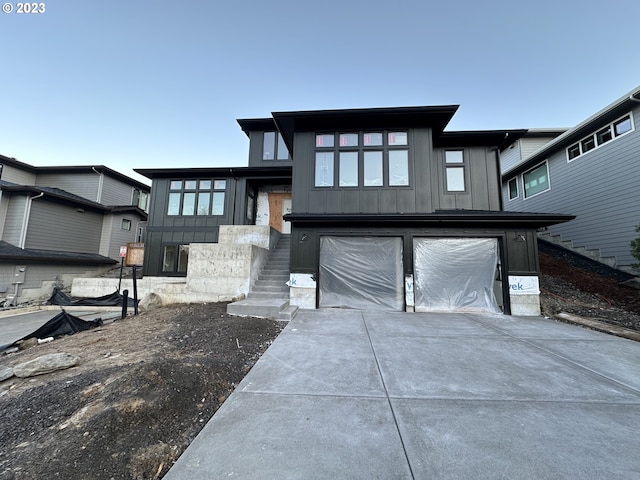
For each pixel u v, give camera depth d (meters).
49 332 4.63
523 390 2.66
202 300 7.28
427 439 1.89
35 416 2.07
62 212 12.93
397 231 6.94
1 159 13.57
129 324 5.17
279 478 1.52
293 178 7.66
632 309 6.23
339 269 7.10
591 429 2.03
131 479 1.54
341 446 1.81
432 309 6.71
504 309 6.49
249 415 2.20
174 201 12.02
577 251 10.09
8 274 10.12
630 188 8.22
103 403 2.16
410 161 7.50
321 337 4.47
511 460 1.68
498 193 8.20
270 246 9.80
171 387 2.44
